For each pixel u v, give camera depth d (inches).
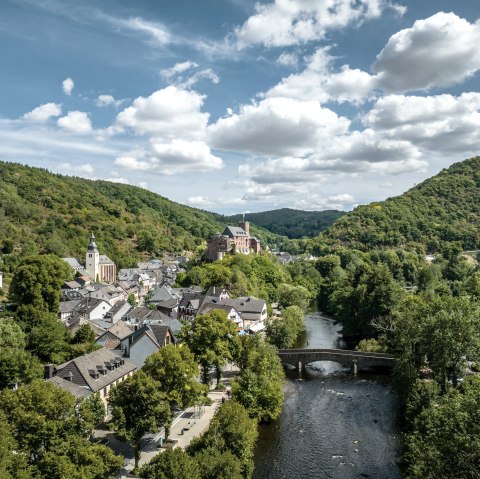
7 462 1537.9
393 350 4318.4
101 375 3016.7
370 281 5246.1
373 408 3385.8
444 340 2864.2
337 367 4510.3
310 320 6707.7
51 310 4845.0
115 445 2652.6
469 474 1547.7
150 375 2596.0
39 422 1781.5
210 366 3740.2
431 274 7406.5
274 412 3166.8
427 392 2758.4
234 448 2229.3
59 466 1669.5
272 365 3474.4
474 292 5935.0
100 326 5147.6
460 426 1603.1
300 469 2541.8
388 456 2662.4
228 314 5201.8
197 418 3090.6
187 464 1793.8
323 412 3334.2
